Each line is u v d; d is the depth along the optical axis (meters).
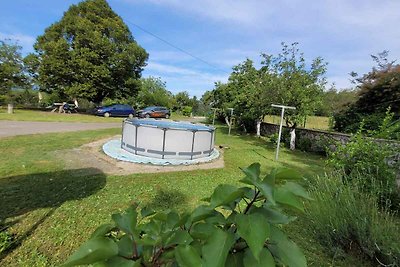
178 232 0.75
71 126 13.14
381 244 2.55
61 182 4.64
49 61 20.44
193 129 7.56
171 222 0.86
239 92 15.38
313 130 10.66
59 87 21.81
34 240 2.79
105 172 5.50
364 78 10.95
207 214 0.79
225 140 12.62
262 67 12.37
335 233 2.88
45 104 25.03
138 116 23.03
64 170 5.40
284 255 0.72
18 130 10.37
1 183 4.42
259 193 0.75
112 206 3.80
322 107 11.16
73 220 3.28
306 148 10.58
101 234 0.74
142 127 7.32
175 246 0.72
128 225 0.78
